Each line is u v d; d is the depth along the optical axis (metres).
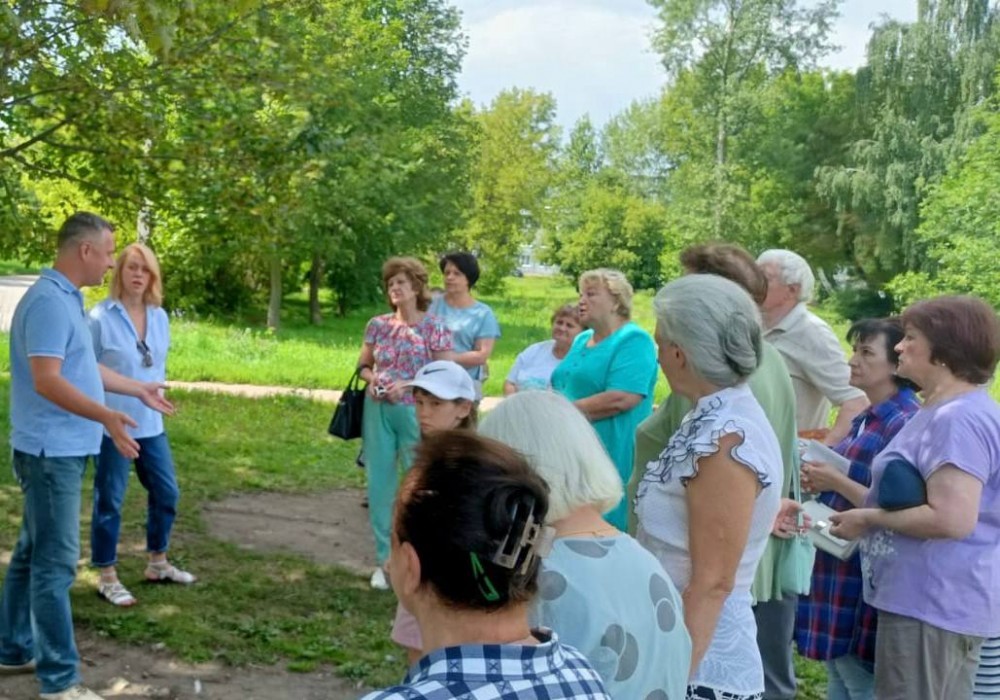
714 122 46.25
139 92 8.52
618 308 4.76
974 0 42.09
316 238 27.47
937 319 3.13
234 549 6.56
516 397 2.25
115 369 5.16
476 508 1.48
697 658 2.42
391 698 1.42
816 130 46.44
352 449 10.45
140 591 5.58
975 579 3.10
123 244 14.72
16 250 8.89
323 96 9.23
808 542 3.48
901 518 3.11
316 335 29.30
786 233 47.03
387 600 5.80
